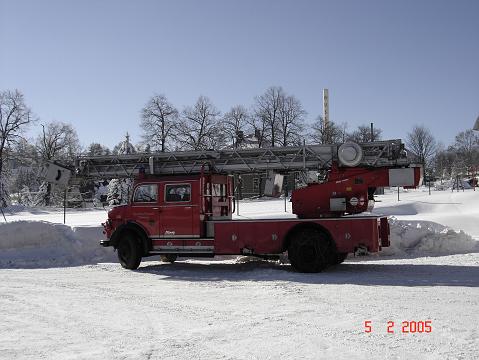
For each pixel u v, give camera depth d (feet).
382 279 35.47
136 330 23.34
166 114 200.34
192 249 42.98
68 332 23.20
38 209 180.96
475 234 60.34
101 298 31.40
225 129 208.54
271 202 131.03
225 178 47.16
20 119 213.25
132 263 44.65
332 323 23.62
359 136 251.80
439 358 18.21
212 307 27.91
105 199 234.58
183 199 43.55
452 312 25.18
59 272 44.34
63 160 51.29
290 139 208.85
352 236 38.42
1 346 20.99
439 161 337.31
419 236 50.19
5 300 31.22
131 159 49.26
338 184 41.22
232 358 18.81
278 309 26.89
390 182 40.04
